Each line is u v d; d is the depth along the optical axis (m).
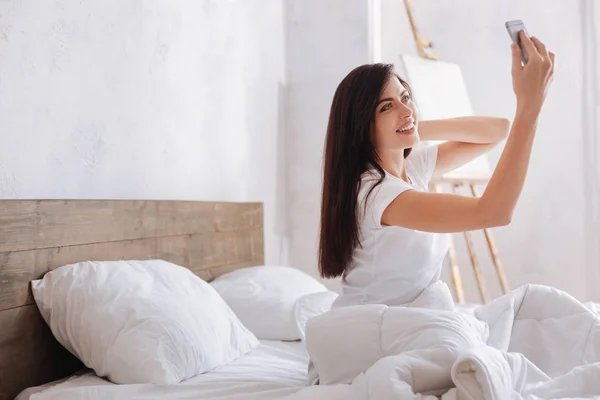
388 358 1.26
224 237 2.79
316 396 1.30
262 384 1.55
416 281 1.58
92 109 2.13
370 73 1.58
